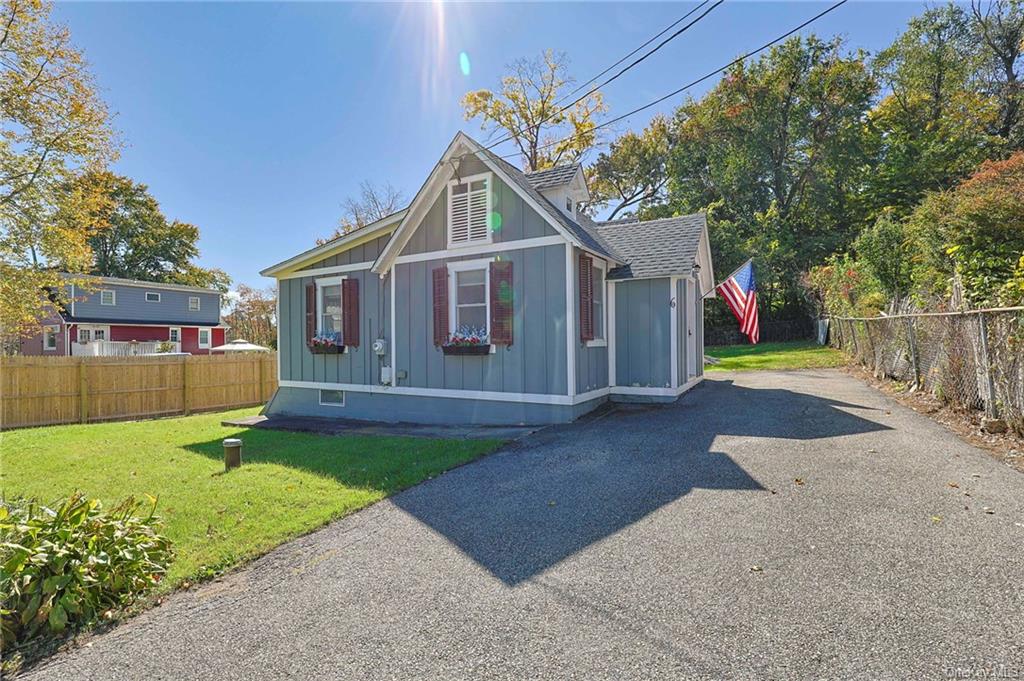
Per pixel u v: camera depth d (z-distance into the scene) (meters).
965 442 5.23
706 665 2.09
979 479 4.13
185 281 39.44
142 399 13.29
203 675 2.22
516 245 8.23
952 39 26.86
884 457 4.88
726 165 28.00
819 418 6.80
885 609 2.42
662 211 29.59
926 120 27.09
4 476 5.85
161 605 2.85
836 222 26.94
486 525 3.78
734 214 27.45
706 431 6.44
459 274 8.92
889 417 6.62
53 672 2.29
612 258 9.12
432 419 9.11
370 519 4.04
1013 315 5.20
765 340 24.55
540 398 8.02
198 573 3.18
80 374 12.23
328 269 10.57
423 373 9.21
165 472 5.86
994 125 25.34
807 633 2.27
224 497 4.67
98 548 2.97
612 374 9.48
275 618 2.65
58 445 8.02
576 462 5.36
